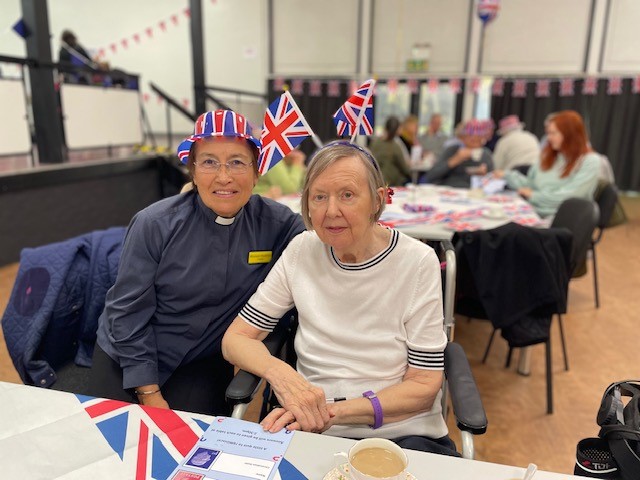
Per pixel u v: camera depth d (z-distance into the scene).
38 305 1.43
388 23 7.63
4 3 7.50
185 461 0.74
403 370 1.11
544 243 1.72
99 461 0.73
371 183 1.03
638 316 2.97
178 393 1.29
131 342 1.20
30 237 3.76
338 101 7.91
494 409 2.02
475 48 7.34
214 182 1.13
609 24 6.79
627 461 0.81
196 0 5.41
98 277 1.51
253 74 8.41
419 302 1.07
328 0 7.79
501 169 4.78
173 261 1.20
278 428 0.83
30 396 0.88
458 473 0.71
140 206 5.04
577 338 2.68
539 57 7.15
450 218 2.40
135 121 5.36
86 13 8.83
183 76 8.74
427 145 6.48
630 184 7.09
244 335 1.18
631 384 0.97
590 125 7.05
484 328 2.85
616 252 4.46
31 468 0.71
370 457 0.71
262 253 1.28
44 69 3.96
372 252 1.09
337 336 1.11
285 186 3.22
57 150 4.11
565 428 1.90
